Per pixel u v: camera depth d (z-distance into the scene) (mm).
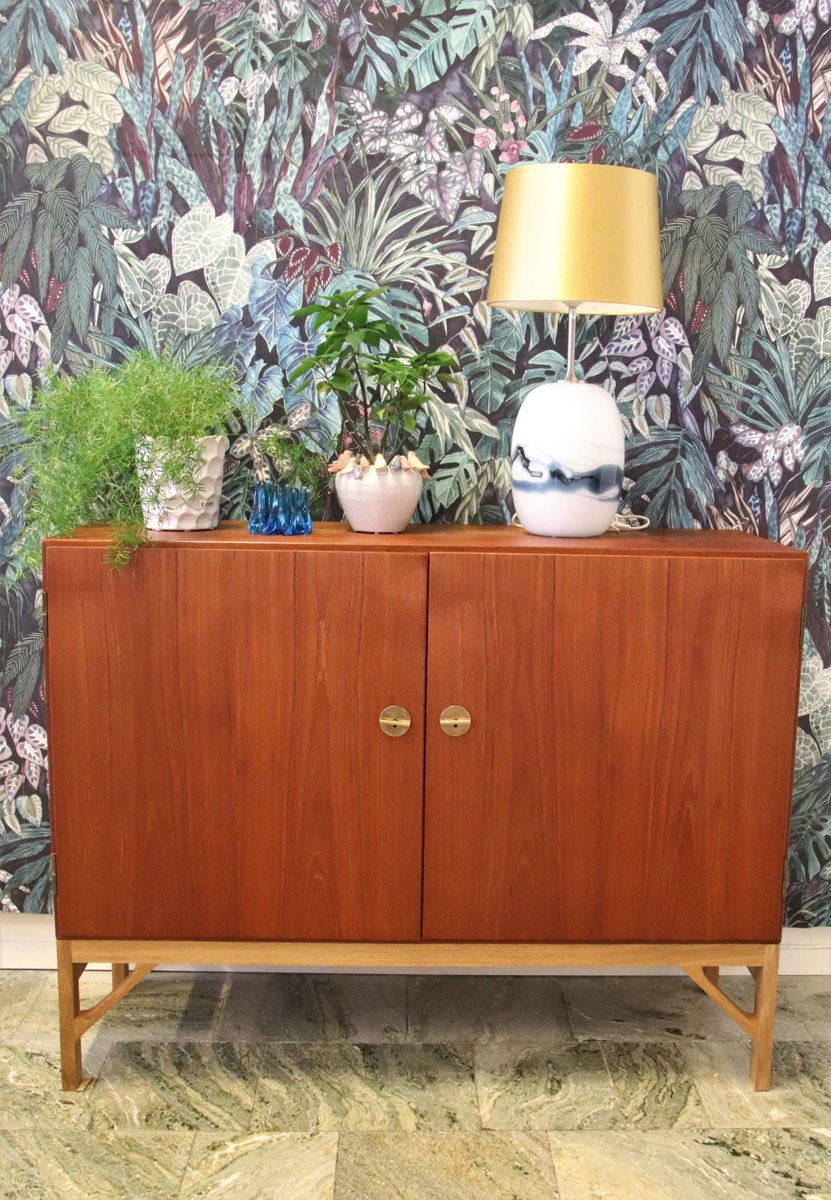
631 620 1556
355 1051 1746
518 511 1729
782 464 1938
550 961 1647
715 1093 1656
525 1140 1531
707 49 1829
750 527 1950
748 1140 1544
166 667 1555
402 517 1712
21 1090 1630
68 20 1799
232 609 1540
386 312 1886
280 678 1557
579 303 1764
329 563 1529
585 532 1687
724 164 1857
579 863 1612
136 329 1883
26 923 2027
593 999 1938
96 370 1792
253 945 1635
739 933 1643
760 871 1629
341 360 1766
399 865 1604
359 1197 1409
